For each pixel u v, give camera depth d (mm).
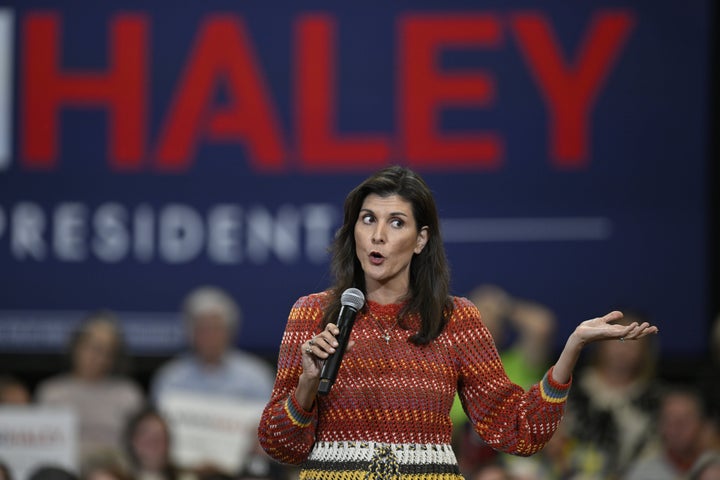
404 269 9164
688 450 18766
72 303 23656
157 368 23438
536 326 21750
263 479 16938
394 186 9078
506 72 23562
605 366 20766
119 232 23750
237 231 23656
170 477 18750
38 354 23547
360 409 8859
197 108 23875
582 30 23562
